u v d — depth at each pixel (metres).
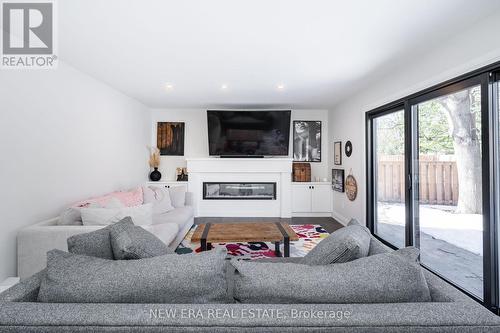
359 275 0.94
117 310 0.82
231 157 5.16
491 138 1.88
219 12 1.84
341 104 4.67
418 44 2.33
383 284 0.91
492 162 1.88
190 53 2.54
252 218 5.01
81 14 1.86
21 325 0.77
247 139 5.00
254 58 2.66
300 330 0.78
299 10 1.81
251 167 5.07
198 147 5.34
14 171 2.17
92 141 3.23
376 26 2.03
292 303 0.91
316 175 5.44
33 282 1.03
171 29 2.07
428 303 0.87
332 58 2.65
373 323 0.79
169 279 0.91
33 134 2.35
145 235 1.38
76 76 2.93
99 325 0.78
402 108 3.01
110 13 1.85
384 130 3.45
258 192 5.27
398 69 2.94
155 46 2.38
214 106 5.02
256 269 0.98
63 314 0.79
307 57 2.63
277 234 2.71
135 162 4.49
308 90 3.88
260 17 1.90
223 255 1.04
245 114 4.96
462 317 0.80
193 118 5.32
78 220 2.35
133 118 4.41
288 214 5.05
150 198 3.65
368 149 3.72
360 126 3.90
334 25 2.01
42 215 2.45
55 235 2.11
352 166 4.20
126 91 3.92
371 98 3.57
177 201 4.12
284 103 4.77
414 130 2.77
